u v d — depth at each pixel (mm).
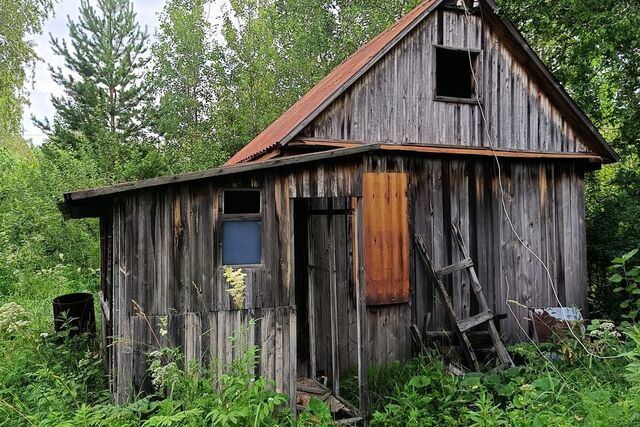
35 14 17438
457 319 7219
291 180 5090
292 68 22516
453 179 7879
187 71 23781
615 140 11453
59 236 12102
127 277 4652
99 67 17953
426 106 8039
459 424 4859
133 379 4648
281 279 5070
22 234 12055
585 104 11672
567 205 8781
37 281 10789
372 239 7145
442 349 7105
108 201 5039
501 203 8195
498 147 8430
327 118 7375
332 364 6203
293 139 7125
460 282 7738
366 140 7594
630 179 11008
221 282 4879
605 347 6199
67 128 17594
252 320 4734
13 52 17219
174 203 4773
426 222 7602
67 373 5699
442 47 8180
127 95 18172
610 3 9250
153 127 19203
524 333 8070
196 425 3936
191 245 4812
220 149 21812
